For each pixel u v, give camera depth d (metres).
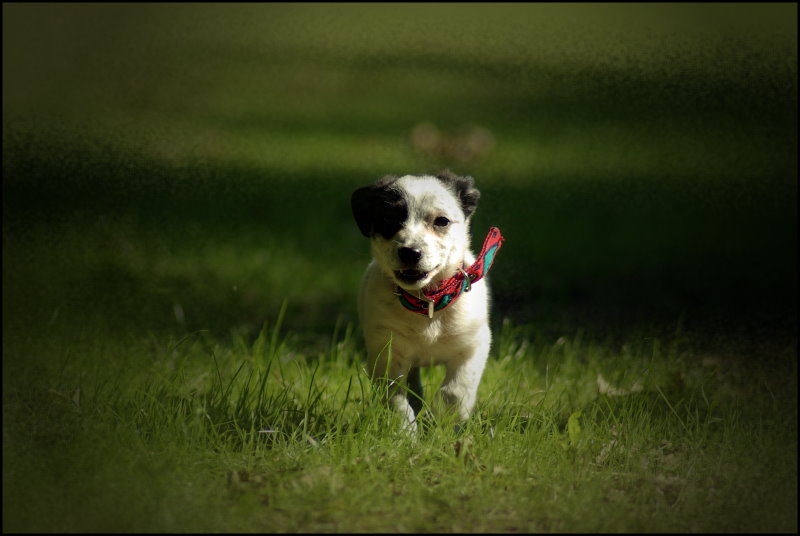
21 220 11.34
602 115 16.48
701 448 4.93
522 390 5.97
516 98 17.72
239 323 7.87
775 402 5.68
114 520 4.01
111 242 10.43
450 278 5.18
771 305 8.48
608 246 10.62
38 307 7.94
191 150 14.82
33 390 5.59
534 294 8.86
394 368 5.43
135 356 6.39
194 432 4.76
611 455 4.76
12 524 3.99
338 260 10.11
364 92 18.69
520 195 12.65
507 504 4.20
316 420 5.14
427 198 5.13
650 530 4.01
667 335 7.52
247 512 4.06
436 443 4.85
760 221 11.55
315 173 13.86
